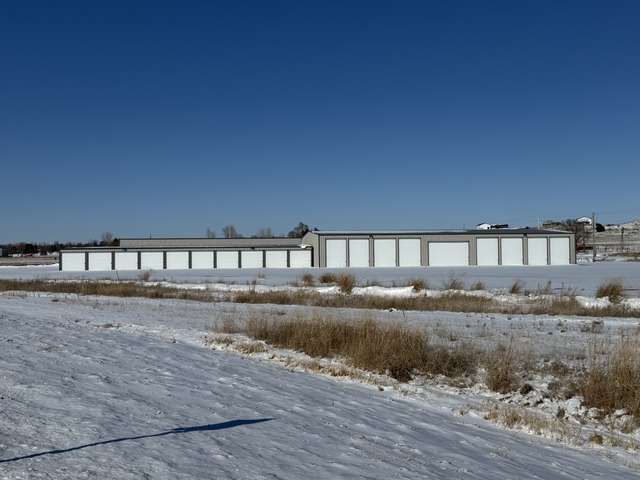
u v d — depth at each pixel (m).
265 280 54.38
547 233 92.12
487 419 10.01
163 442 5.65
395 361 13.48
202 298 33.72
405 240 91.31
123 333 16.05
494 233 91.56
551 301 29.95
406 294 34.97
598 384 11.50
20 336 12.76
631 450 9.03
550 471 7.04
